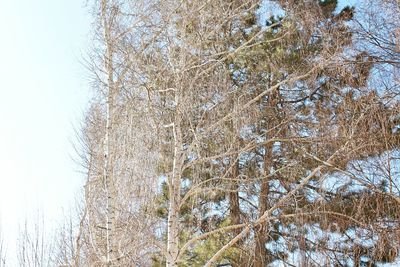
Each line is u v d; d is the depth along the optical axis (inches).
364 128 469.4
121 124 459.2
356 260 459.5
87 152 534.6
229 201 539.2
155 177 464.1
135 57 475.2
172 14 498.3
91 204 446.9
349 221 462.3
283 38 561.6
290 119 511.8
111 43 473.4
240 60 567.2
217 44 537.3
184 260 501.7
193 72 497.4
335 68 502.3
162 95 479.8
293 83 539.8
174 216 440.5
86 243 454.9
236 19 575.2
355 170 465.4
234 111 486.3
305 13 551.2
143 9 489.7
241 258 492.7
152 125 465.4
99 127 486.3
